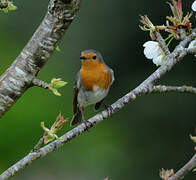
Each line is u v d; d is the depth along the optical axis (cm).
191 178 1381
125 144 1619
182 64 1539
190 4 1403
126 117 1653
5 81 490
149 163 1609
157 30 561
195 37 555
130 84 1623
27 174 1439
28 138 1320
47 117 1384
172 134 1599
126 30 1578
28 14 1692
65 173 1475
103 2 1584
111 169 1560
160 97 1602
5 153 1288
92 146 1554
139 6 1537
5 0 523
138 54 1588
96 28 1606
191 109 1569
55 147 509
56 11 477
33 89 1416
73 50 1636
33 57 487
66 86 1595
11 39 1684
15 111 1336
